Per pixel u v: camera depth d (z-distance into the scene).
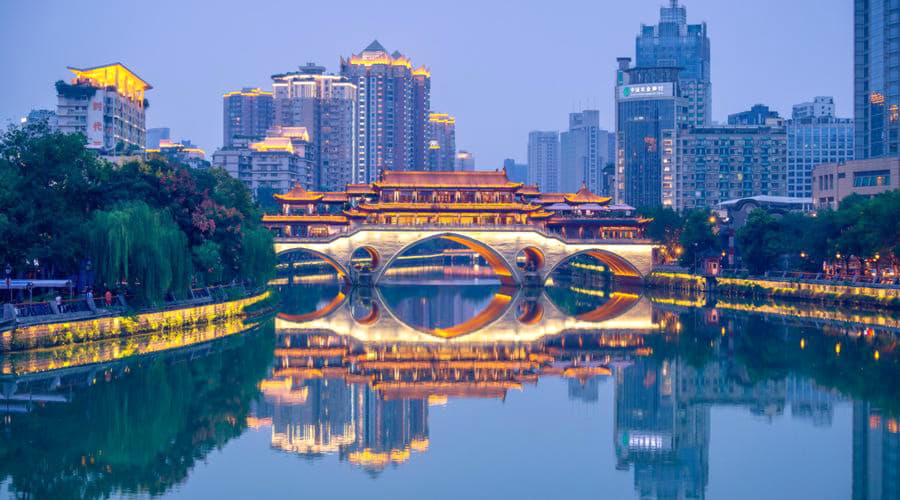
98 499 54.16
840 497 56.03
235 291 136.75
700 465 62.75
